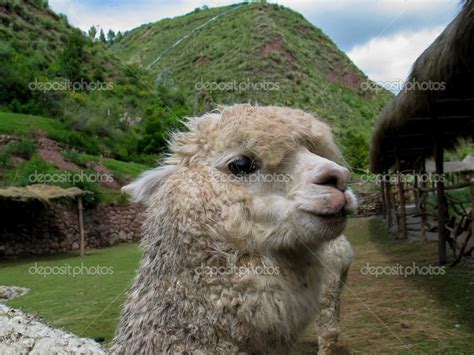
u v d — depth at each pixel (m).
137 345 1.91
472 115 8.30
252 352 1.85
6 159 19.70
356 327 5.04
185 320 1.84
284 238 1.84
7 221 17.38
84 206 19.53
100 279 9.75
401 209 12.67
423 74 6.54
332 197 1.79
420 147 13.10
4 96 29.06
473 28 5.03
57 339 2.81
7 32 39.59
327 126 2.12
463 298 5.80
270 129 1.89
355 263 9.31
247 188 1.89
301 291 1.96
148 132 27.11
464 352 4.12
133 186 2.26
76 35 37.59
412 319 5.16
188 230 1.85
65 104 29.89
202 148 2.01
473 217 7.55
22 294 8.52
